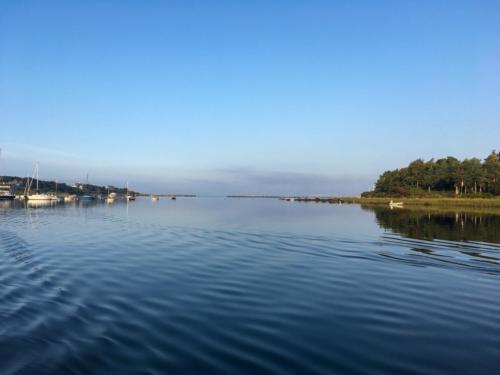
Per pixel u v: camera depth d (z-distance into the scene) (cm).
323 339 990
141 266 1898
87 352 890
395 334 1035
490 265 1969
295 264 1977
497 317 1186
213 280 1616
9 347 912
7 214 5950
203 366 828
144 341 956
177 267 1880
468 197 14238
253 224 4284
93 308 1213
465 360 884
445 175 15712
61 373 795
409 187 17500
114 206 10025
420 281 1627
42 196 14125
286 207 10212
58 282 1544
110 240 2856
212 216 5741
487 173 14638
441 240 2919
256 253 2311
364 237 3089
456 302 1335
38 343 936
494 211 8044
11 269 1767
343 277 1689
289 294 1408
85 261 2012
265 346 939
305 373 802
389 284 1571
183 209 8338
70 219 4950
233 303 1289
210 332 1023
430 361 875
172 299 1329
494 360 886
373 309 1251
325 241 2844
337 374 800
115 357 866
